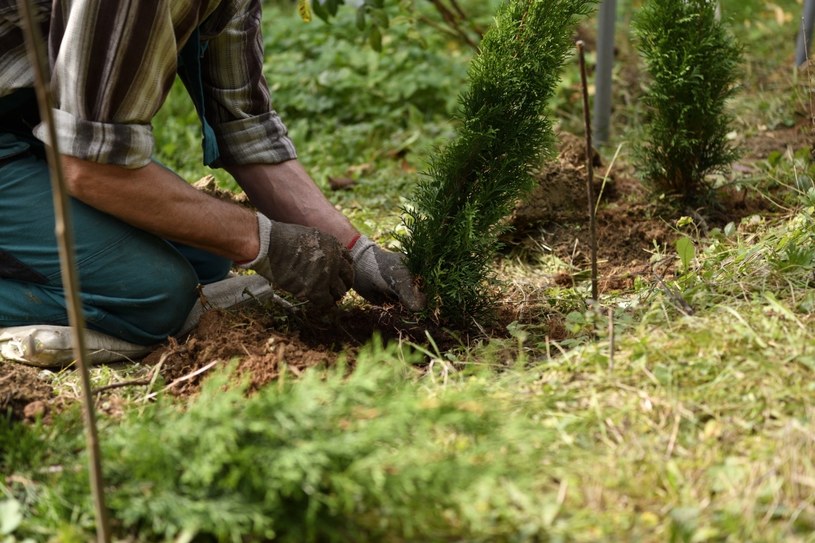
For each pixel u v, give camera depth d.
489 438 1.82
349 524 1.74
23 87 2.42
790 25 5.32
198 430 1.79
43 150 2.54
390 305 2.74
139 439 1.82
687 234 3.27
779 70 4.77
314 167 4.27
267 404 1.80
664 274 2.87
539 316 2.77
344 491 1.68
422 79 4.84
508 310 2.81
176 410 2.10
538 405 2.14
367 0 4.12
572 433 2.06
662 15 3.23
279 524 1.72
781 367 2.18
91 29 2.22
